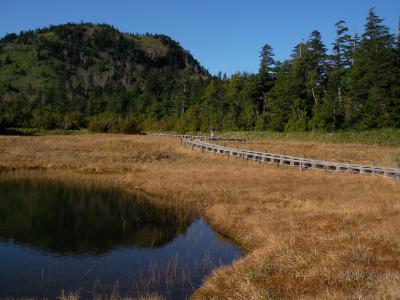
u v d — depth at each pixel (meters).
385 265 9.92
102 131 92.94
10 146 49.09
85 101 152.50
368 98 60.44
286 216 16.81
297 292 8.79
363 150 44.12
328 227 14.26
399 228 12.83
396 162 34.50
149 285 11.05
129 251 14.25
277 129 74.69
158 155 45.19
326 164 31.69
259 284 9.56
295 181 26.56
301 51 82.88
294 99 72.81
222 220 17.58
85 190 26.27
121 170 34.78
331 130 63.50
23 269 12.39
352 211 16.41
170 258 13.44
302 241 12.41
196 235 16.30
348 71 67.62
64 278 11.61
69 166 36.81
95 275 11.87
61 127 99.12
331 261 10.20
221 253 13.98
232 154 42.62
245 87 89.81
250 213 18.12
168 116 123.38
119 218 18.95
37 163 37.56
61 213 19.89
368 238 12.07
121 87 186.62
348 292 8.34
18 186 27.48
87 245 14.84
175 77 180.62
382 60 59.28
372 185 24.41
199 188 24.45
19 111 91.25
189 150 49.03
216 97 102.50
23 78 199.62
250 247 14.25
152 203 22.27
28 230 16.86
